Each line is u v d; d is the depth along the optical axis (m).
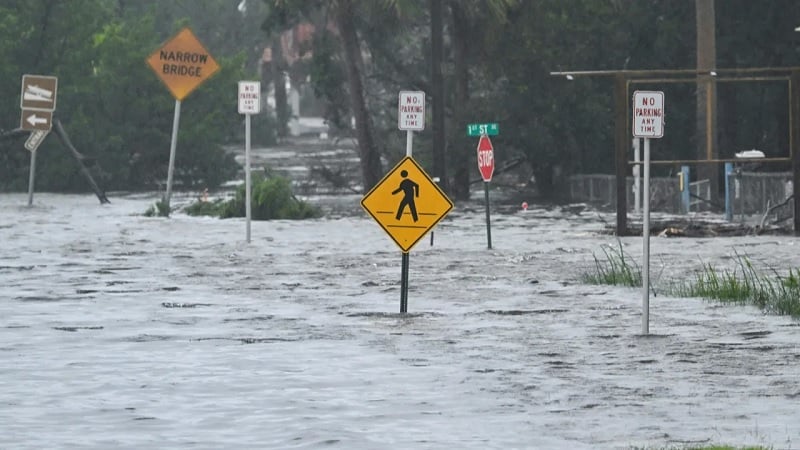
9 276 67.69
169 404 34.09
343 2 139.50
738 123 155.25
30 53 170.62
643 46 151.25
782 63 146.00
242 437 30.12
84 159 143.25
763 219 98.25
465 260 75.88
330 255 79.69
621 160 93.88
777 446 28.48
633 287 61.84
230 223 109.25
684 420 31.61
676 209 125.56
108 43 172.88
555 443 29.16
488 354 42.28
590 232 96.69
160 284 64.06
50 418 32.31
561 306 54.81
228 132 183.75
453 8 146.00
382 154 150.62
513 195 153.62
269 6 146.88
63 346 44.19
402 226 53.06
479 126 83.81
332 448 28.88
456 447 28.84
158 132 170.38
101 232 98.56
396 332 47.50
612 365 39.97
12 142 164.50
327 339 45.78
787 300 53.38
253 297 58.75
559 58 148.62
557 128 149.50
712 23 129.12
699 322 49.50
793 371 38.59
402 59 157.25
